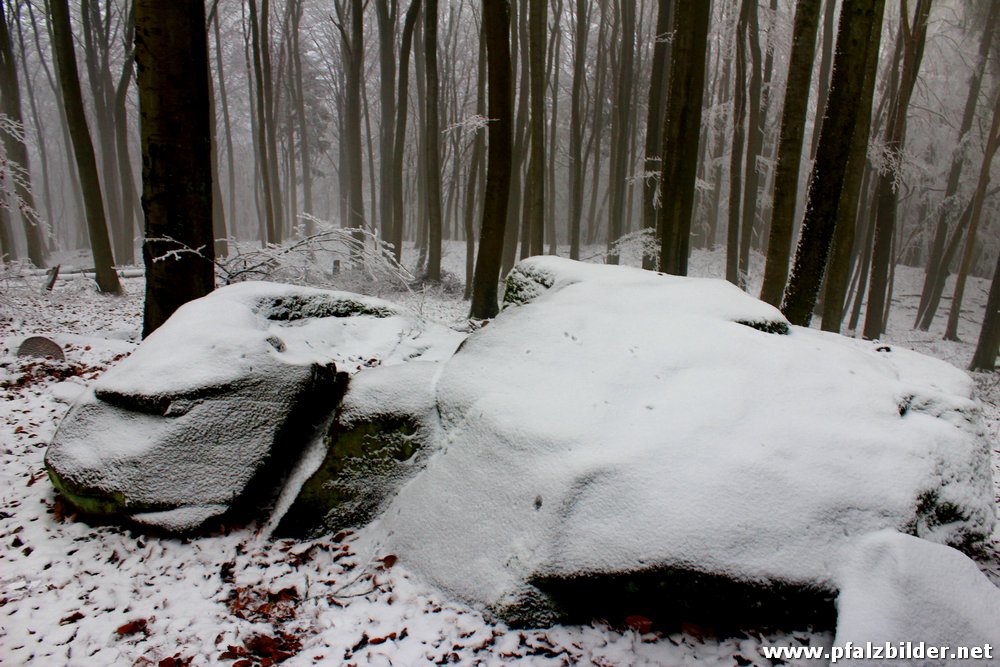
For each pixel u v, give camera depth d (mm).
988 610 2465
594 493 2951
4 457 4699
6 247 21047
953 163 22812
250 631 2857
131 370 4016
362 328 5996
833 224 7492
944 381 4125
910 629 2381
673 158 9508
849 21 6953
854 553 2693
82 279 16125
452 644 2766
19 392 6180
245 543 3623
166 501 3627
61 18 12258
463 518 3271
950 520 3068
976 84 21766
